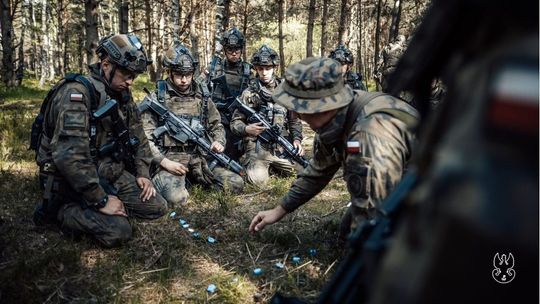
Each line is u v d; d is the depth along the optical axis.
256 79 5.22
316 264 2.91
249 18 23.00
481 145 0.45
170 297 2.57
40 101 11.86
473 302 0.45
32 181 4.26
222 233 3.41
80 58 25.94
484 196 0.43
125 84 3.33
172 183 4.05
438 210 0.47
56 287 2.64
